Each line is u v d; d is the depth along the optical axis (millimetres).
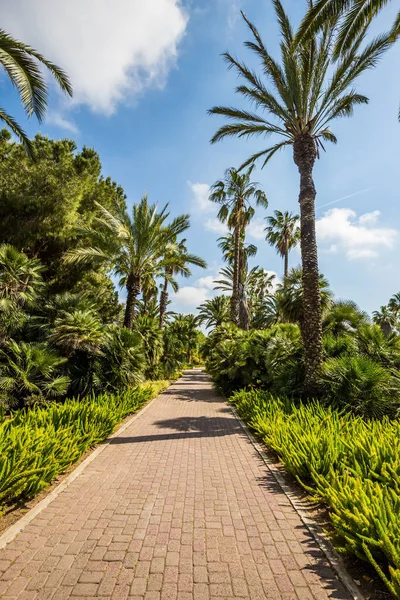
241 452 6035
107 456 5742
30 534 3146
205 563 2727
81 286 17484
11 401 8477
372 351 10219
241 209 22766
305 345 9211
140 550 2904
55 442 4730
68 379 9695
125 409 9055
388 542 2395
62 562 2713
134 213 15000
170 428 8008
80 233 14352
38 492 4031
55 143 16516
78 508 3736
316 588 2441
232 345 15648
